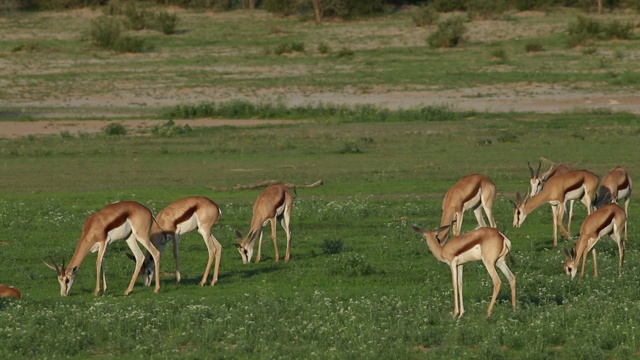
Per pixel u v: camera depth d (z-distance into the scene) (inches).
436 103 1386.6
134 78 1620.3
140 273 514.3
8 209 739.4
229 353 382.3
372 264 565.3
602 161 941.8
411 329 408.5
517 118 1251.2
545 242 621.3
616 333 399.2
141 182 873.5
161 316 433.4
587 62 1717.5
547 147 1031.0
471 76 1608.0
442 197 784.3
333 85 1553.9
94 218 477.1
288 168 937.5
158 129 1166.3
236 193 817.5
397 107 1366.9
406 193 806.5
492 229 423.2
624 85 1487.5
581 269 521.0
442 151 1024.2
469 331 404.8
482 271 539.5
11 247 611.8
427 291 494.0
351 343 392.5
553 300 469.7
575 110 1300.4
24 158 1008.9
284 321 424.8
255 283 521.0
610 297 462.0
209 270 548.1
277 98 1449.3
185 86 1550.2
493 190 570.9
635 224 667.4
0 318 425.4
